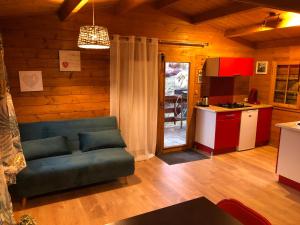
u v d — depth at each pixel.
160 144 4.78
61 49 3.71
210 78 5.11
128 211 2.89
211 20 4.21
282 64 4.99
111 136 3.76
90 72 3.96
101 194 3.25
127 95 4.23
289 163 3.49
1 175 1.86
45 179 2.94
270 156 4.72
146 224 1.38
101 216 2.79
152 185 3.51
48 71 3.68
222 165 4.26
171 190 3.38
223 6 3.92
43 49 3.60
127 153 3.54
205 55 4.95
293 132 3.40
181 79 4.87
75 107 3.94
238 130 4.88
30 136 3.44
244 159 4.55
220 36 5.04
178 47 4.62
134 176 3.80
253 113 4.99
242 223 1.47
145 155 4.54
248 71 4.99
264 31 4.64
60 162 3.16
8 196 1.91
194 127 5.12
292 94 4.91
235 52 5.30
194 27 4.71
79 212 2.85
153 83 4.43
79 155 3.41
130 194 3.26
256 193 3.34
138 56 4.22
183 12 4.50
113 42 3.99
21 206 2.93
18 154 2.60
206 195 3.27
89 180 3.22
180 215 1.47
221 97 5.32
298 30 4.40
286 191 3.40
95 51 3.95
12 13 3.10
